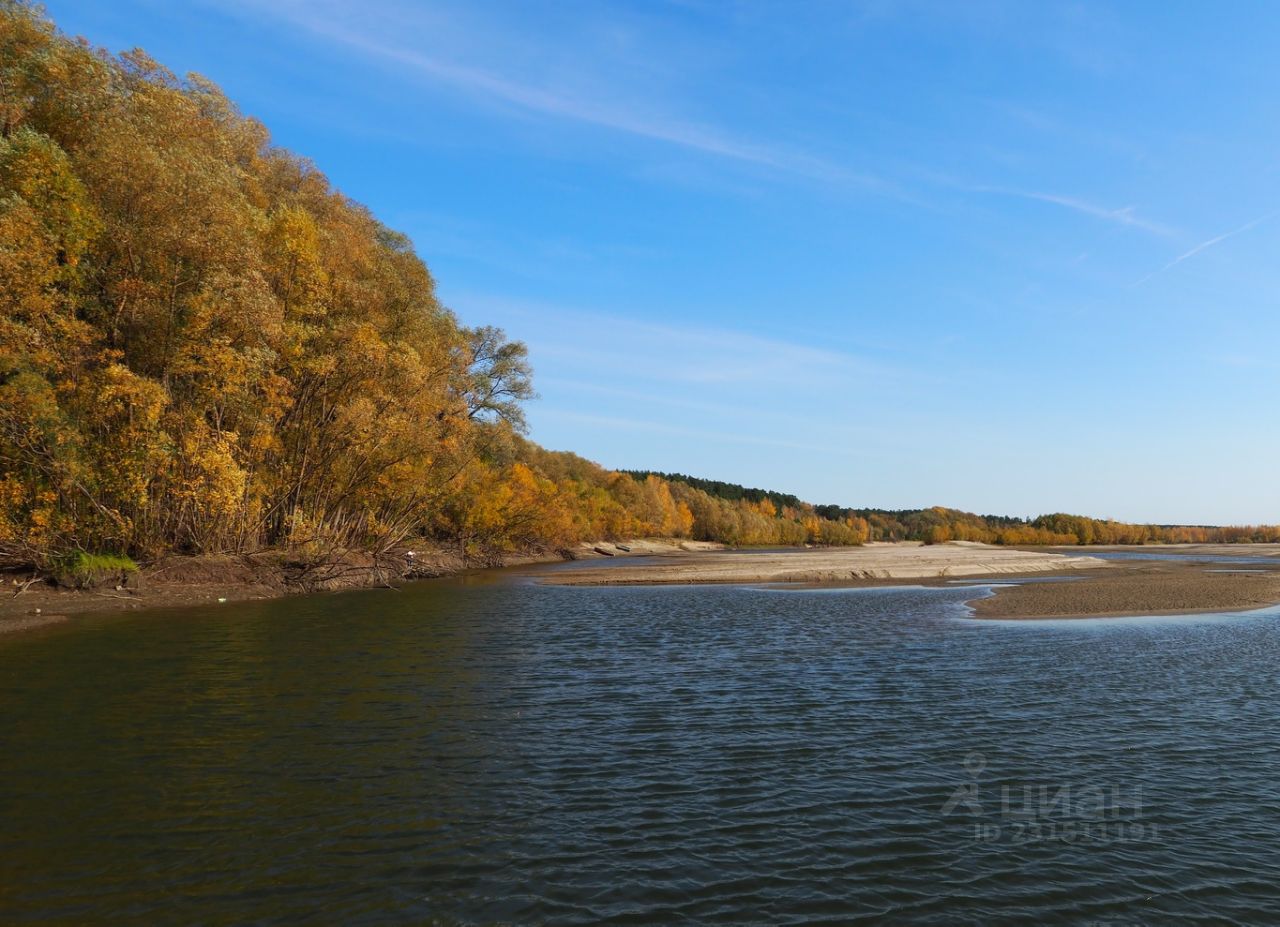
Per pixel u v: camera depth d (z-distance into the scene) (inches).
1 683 673.6
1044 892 331.3
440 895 318.7
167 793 427.5
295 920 297.3
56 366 1109.1
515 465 3016.7
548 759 497.0
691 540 6520.7
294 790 435.8
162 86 1518.2
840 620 1219.2
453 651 883.4
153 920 295.1
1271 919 311.1
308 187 1866.4
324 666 780.0
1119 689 710.5
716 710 625.6
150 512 1298.0
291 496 1633.9
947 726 582.9
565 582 2006.6
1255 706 650.2
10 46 1208.2
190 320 1244.5
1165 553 5049.2
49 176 1081.4
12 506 1122.7
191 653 830.5
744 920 303.0
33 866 338.6
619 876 338.3
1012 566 2506.2
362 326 1567.4
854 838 382.3
